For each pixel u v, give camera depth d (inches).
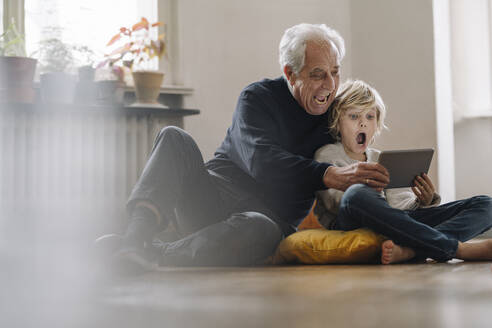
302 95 76.8
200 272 59.4
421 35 151.6
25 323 29.2
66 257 76.5
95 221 128.2
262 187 75.3
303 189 69.4
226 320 29.1
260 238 69.2
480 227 73.4
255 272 58.7
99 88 127.4
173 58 145.0
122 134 132.8
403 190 79.8
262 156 70.7
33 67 121.6
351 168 66.7
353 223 69.9
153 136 136.6
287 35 79.4
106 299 38.3
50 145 126.6
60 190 127.0
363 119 78.8
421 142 152.0
